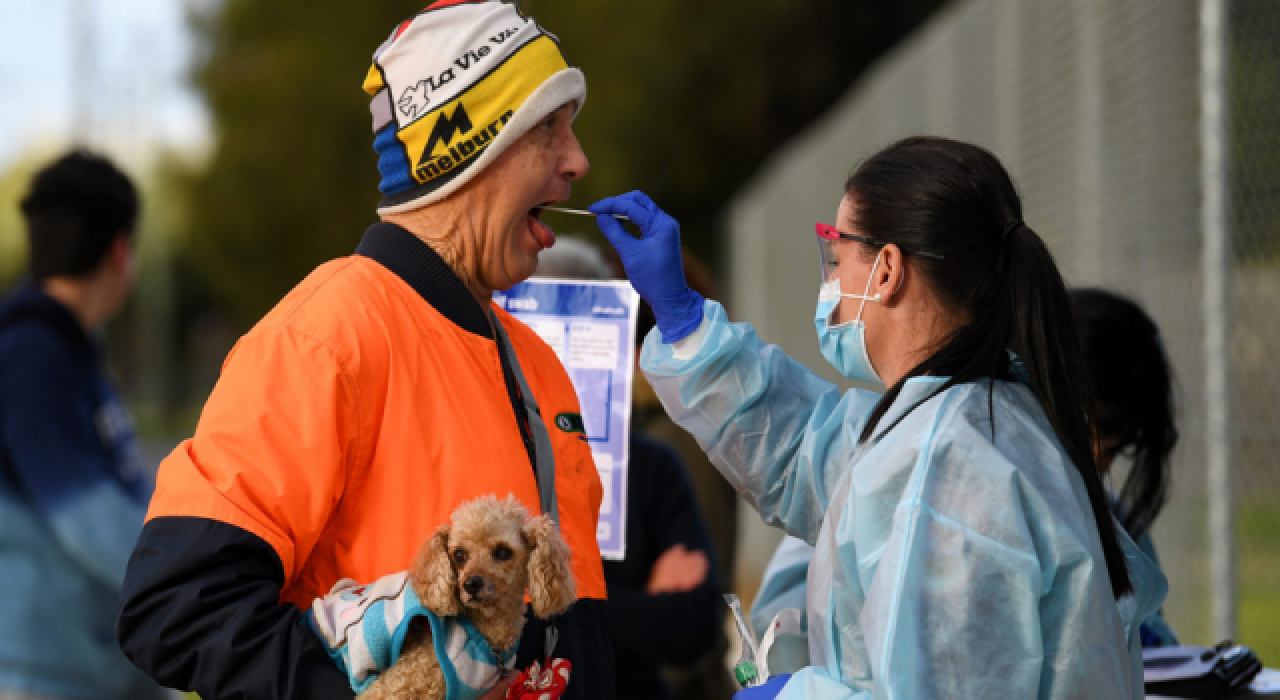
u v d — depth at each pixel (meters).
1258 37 10.45
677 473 7.15
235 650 3.68
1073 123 11.38
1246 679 5.64
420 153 4.52
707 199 56.25
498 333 4.88
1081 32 11.19
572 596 3.72
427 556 3.63
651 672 6.74
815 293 21.83
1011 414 4.21
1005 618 3.78
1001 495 3.89
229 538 3.77
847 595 4.21
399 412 4.18
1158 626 6.46
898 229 4.55
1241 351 10.47
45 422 6.56
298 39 58.25
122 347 100.94
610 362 6.07
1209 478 9.53
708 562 6.88
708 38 53.56
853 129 19.81
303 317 4.19
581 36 53.16
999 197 4.57
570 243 7.04
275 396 3.99
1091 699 3.87
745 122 54.28
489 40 4.48
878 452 4.21
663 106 52.94
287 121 57.38
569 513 4.83
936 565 3.83
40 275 7.17
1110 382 6.07
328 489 3.97
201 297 106.38
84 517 6.49
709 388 5.58
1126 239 10.54
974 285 4.48
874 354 4.78
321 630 3.79
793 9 54.16
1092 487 4.28
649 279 5.53
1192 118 9.73
